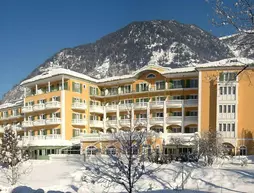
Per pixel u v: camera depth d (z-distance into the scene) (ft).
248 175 65.51
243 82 147.13
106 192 46.39
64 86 184.55
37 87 200.75
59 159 132.46
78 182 59.72
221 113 148.77
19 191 44.04
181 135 139.33
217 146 104.73
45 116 186.91
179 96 174.50
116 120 186.80
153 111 179.83
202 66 153.28
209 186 54.80
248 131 145.07
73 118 181.27
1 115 252.21
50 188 56.80
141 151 44.45
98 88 203.31
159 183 57.41
